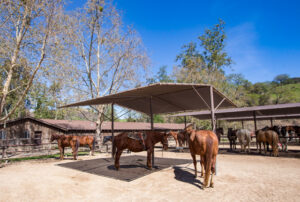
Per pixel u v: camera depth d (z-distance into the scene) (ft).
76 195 17.33
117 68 60.85
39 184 20.77
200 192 17.21
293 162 31.60
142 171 25.73
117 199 16.12
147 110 45.47
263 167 28.12
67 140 39.88
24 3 38.78
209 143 18.13
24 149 58.59
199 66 115.03
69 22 51.80
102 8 53.93
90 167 29.45
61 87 54.39
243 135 44.93
